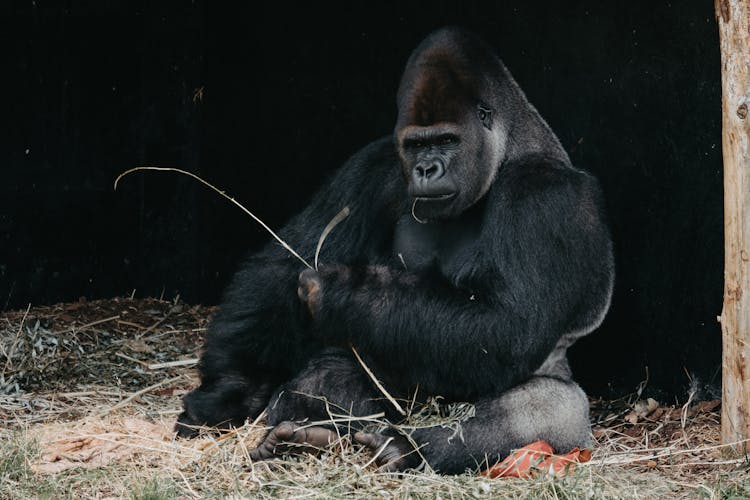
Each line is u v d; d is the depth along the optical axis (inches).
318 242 453.1
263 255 471.2
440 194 414.0
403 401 427.8
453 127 416.5
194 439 438.3
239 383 454.6
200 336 625.3
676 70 534.3
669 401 538.0
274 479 384.2
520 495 374.6
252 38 708.7
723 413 439.2
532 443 406.3
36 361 547.8
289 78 693.9
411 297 408.5
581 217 420.5
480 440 409.4
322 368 424.8
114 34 729.6
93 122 727.7
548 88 581.3
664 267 538.9
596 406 540.1
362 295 406.9
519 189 421.4
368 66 660.7
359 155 469.7
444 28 435.5
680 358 533.3
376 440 402.0
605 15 558.9
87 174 727.7
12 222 700.7
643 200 546.9
